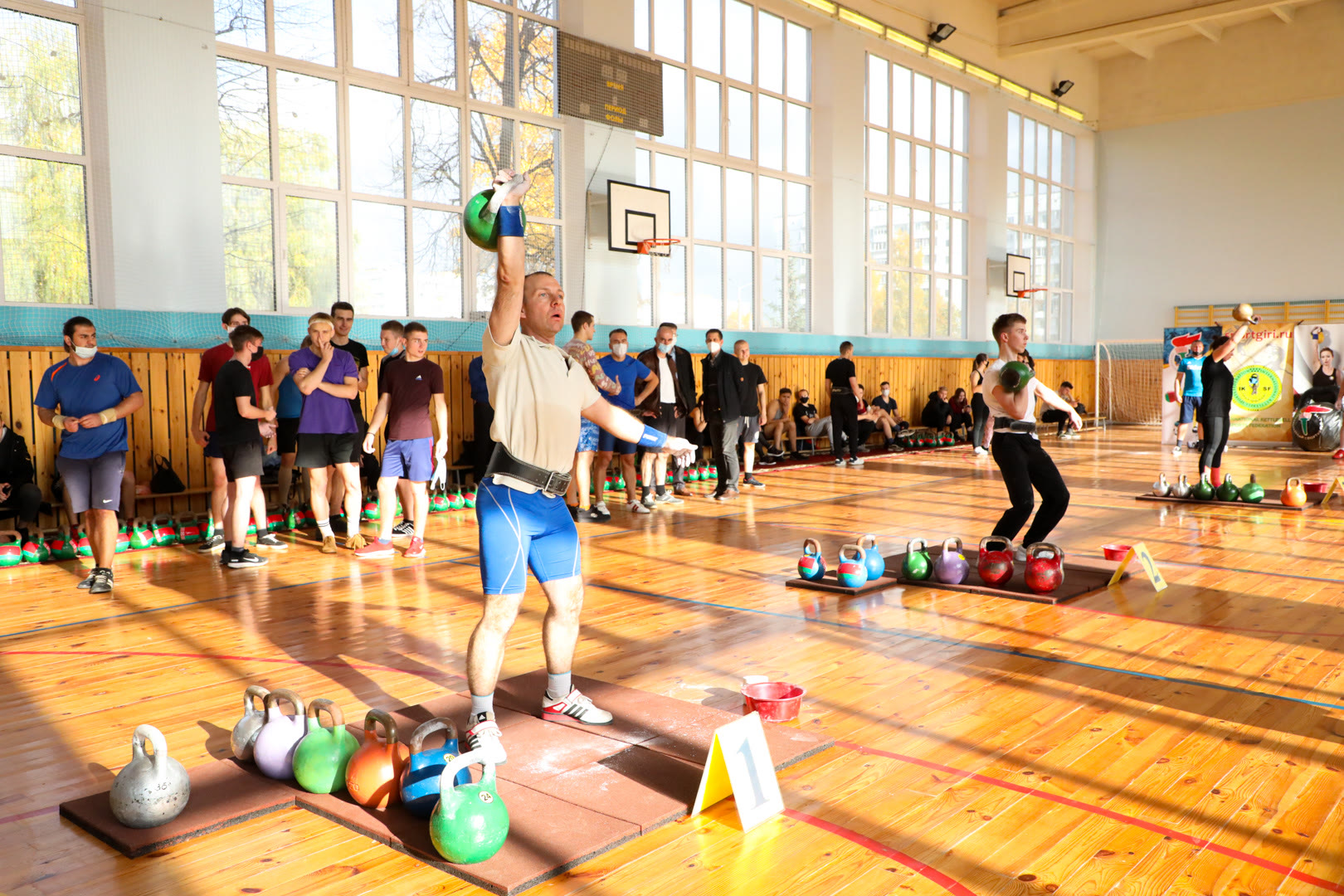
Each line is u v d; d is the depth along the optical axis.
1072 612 4.46
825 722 3.06
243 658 3.84
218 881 2.09
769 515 7.68
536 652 3.91
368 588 5.13
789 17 13.02
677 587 5.10
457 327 9.34
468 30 9.45
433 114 9.22
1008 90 16.64
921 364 15.23
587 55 10.39
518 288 2.55
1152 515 7.50
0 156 6.52
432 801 2.31
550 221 10.26
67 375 4.96
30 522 5.97
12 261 6.61
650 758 2.69
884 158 14.78
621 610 4.60
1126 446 14.07
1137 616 4.40
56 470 6.59
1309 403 13.07
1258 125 17.28
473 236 2.55
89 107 6.86
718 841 2.26
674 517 7.65
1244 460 11.77
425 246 9.21
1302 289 17.00
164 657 3.86
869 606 4.63
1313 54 16.59
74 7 6.78
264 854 2.22
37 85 6.67
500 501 2.67
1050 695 3.31
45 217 6.73
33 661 3.81
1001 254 16.92
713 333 8.75
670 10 11.56
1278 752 2.79
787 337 12.98
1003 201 16.86
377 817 2.36
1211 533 6.64
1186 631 4.12
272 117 8.02
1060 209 19.08
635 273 10.99
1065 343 19.38
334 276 8.53
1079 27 15.67
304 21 8.23
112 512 5.05
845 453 12.86
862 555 4.96
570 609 2.91
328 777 2.48
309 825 2.37
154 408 7.07
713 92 12.13
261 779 2.59
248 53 7.83
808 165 13.56
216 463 5.96
